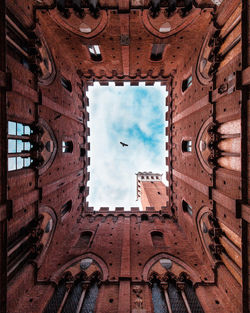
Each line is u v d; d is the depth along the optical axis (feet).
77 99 62.90
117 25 43.62
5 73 24.17
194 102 46.55
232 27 32.17
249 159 25.35
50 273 41.96
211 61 37.76
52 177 42.68
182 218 57.77
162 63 60.70
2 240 24.43
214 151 35.83
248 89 25.59
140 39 48.60
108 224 62.08
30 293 36.22
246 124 25.85
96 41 49.16
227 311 32.58
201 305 35.22
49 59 42.75
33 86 34.68
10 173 27.91
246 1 25.61
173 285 40.55
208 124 38.86
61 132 48.06
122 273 40.70
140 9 39.42
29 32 34.37
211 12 37.27
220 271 36.78
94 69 64.08
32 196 33.60
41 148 36.50
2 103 23.99
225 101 32.32
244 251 26.03
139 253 47.88
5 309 23.61
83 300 37.65
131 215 67.56
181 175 55.77
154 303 36.29
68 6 37.22
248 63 25.31
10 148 28.32
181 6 38.40
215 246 36.37
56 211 46.03
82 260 46.01
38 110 35.88
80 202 67.05
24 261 36.47
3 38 24.25
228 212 31.86
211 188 37.17
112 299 35.94
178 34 45.91
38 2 36.01
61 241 50.90
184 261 45.19
